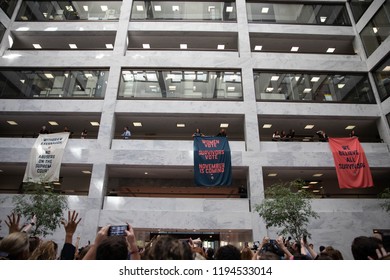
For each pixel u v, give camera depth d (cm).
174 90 2042
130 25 2267
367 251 356
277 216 1388
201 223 1652
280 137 1984
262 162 1805
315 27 2306
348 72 2150
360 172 1766
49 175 1720
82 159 1784
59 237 1597
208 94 2033
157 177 2130
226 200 1730
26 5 2380
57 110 1939
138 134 2252
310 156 1830
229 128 2178
